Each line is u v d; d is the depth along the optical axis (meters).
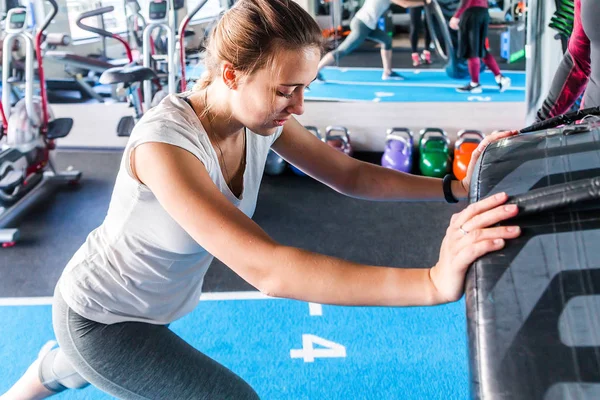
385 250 3.54
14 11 4.02
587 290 0.82
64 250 3.61
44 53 4.64
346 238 3.69
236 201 1.45
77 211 4.10
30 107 4.04
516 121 4.63
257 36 1.14
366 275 1.06
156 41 5.12
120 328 1.49
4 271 3.39
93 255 1.49
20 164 3.96
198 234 1.15
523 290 0.85
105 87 5.12
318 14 4.53
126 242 1.42
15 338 2.80
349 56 4.64
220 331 2.80
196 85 1.40
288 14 1.14
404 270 1.06
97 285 1.47
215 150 1.35
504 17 4.36
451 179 1.55
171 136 1.23
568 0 3.80
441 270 0.99
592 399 0.71
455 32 4.44
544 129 1.40
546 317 0.80
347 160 1.61
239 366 2.58
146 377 1.49
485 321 0.83
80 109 5.14
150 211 1.35
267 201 4.18
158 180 1.19
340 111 4.83
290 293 1.10
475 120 4.68
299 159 1.62
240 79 1.20
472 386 0.80
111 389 1.53
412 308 2.93
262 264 1.10
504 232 0.92
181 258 1.46
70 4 5.05
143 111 4.66
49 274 3.36
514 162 1.18
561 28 3.85
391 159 4.54
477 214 0.96
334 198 4.20
